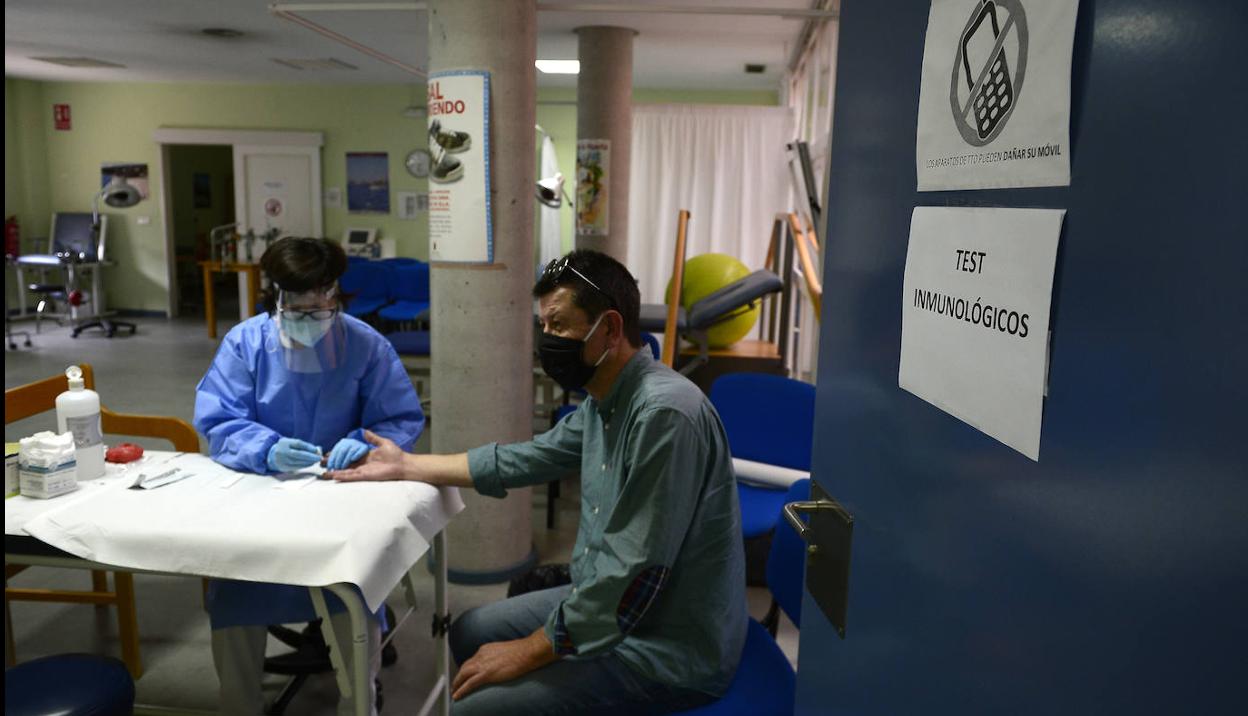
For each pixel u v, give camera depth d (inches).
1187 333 18.9
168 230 392.2
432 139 111.8
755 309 175.6
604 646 57.2
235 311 419.8
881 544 37.7
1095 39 22.2
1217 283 18.0
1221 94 17.9
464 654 70.8
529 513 126.3
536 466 73.8
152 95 381.7
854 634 41.1
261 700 77.7
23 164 379.6
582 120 240.7
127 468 75.0
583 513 66.3
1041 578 24.8
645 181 286.5
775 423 111.2
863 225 40.3
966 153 29.3
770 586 73.2
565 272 60.6
